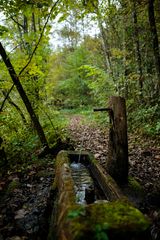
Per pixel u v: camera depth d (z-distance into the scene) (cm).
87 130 1142
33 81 705
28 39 559
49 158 598
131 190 433
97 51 2052
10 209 371
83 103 2598
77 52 2786
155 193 425
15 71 592
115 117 453
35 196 413
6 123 625
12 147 609
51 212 327
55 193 352
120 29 1396
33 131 745
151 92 1133
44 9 506
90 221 178
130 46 1407
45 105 820
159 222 330
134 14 1117
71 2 521
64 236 191
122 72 1427
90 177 398
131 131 990
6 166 539
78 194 329
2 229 315
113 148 459
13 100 725
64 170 361
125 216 183
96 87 1441
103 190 345
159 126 815
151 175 525
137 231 173
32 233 307
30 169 534
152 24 927
